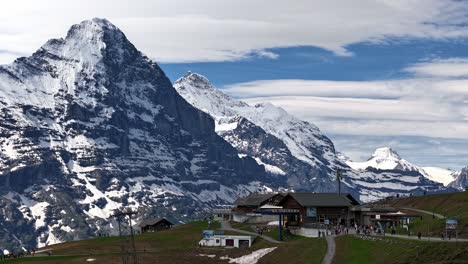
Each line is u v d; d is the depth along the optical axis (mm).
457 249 139875
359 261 151625
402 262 141000
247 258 183750
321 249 169250
